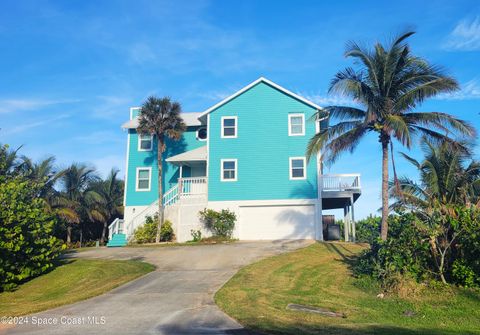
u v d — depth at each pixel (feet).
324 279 51.55
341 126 62.08
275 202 91.25
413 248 48.44
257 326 31.63
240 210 92.12
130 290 47.09
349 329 31.37
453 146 59.98
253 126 94.94
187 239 92.53
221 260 65.10
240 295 43.01
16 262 52.95
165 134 102.53
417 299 42.88
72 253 80.43
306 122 93.50
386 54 58.18
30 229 56.65
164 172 105.81
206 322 33.22
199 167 104.12
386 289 45.55
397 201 69.10
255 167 93.25
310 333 30.04
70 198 123.85
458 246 47.73
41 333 30.73
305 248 73.36
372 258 50.60
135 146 107.96
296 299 42.29
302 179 91.40
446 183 68.64
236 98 96.58
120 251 79.71
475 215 47.47
